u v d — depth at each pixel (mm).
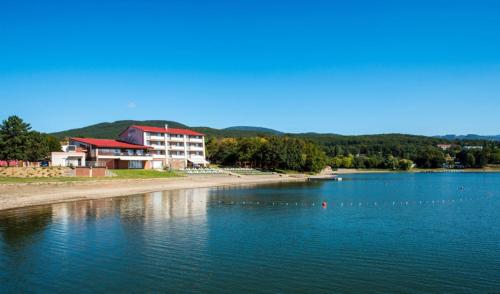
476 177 191875
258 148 179875
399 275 29781
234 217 55469
